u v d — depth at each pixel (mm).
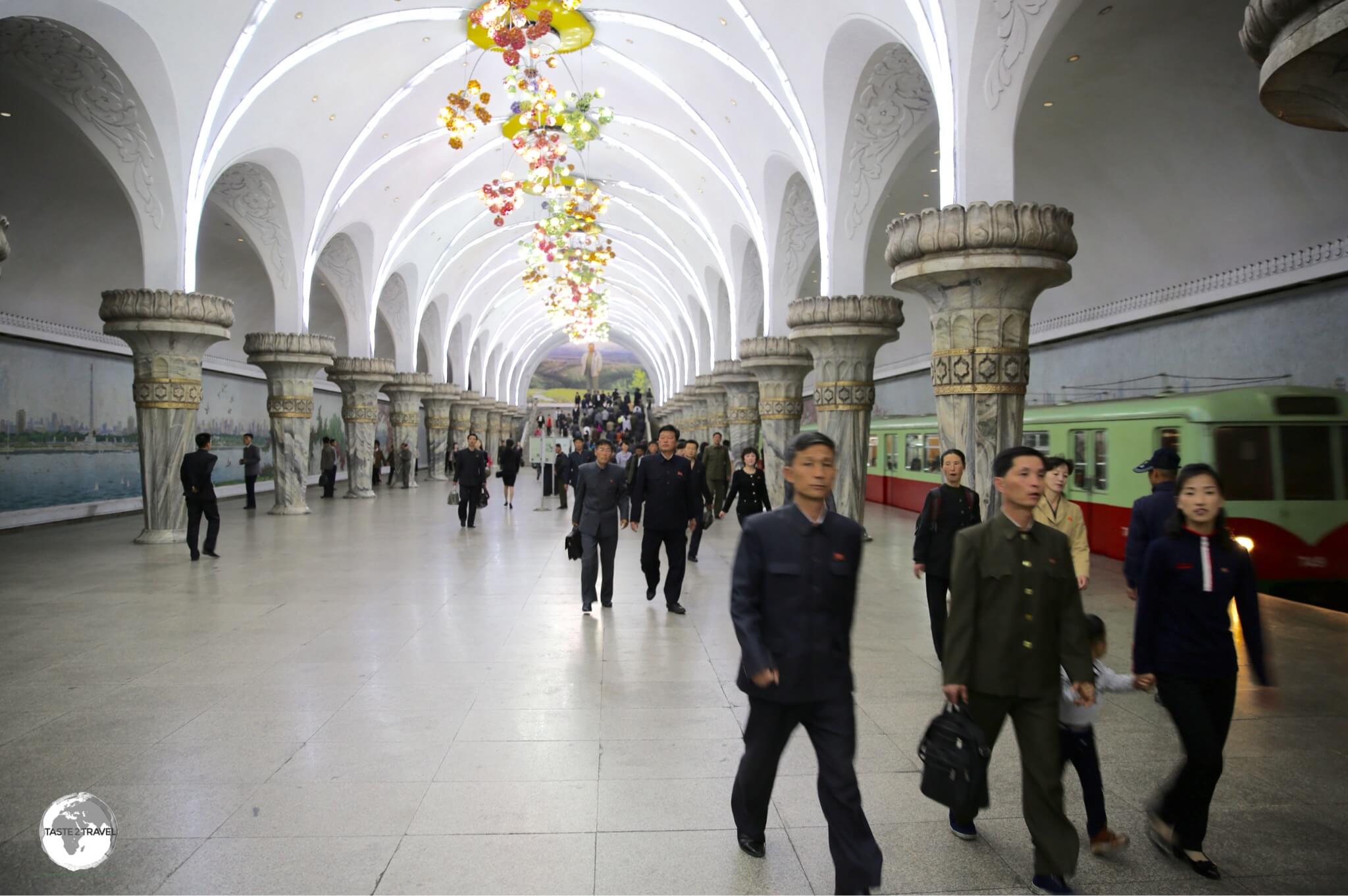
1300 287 11586
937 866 3113
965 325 8422
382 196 21094
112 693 5191
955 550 3066
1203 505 3115
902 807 3611
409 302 27359
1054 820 2887
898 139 12664
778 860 3148
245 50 12773
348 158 17609
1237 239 13117
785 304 17672
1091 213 15164
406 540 13383
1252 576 3135
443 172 22016
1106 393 16438
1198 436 9195
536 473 40438
